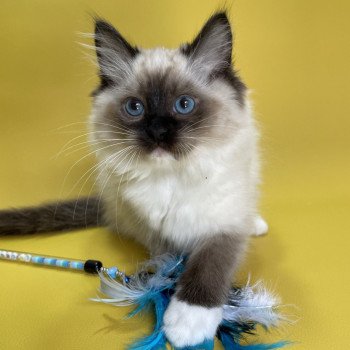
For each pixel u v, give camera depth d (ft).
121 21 1.53
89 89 1.54
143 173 1.01
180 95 1.01
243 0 1.50
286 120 1.59
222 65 1.06
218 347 0.93
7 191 1.52
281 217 1.38
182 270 1.06
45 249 1.26
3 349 0.92
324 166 1.56
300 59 1.56
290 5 1.51
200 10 1.51
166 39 1.54
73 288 1.09
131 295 1.00
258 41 1.54
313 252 1.21
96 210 1.35
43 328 0.97
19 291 1.08
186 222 1.03
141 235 1.19
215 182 0.99
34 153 1.58
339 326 0.96
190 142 0.97
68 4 1.50
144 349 0.89
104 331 0.96
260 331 0.95
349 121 1.58
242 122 1.03
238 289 1.03
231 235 1.03
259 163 1.23
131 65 1.08
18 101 1.58
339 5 1.51
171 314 0.92
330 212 1.40
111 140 1.02
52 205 1.35
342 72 1.56
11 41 1.54
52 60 1.55
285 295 1.05
